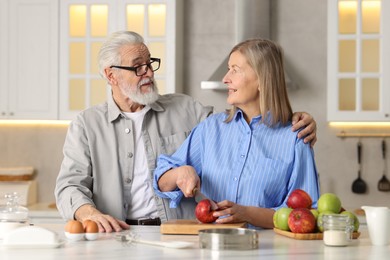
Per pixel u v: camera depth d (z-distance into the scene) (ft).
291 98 17.83
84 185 10.30
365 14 16.69
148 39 16.89
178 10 17.28
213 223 8.38
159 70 16.89
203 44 18.08
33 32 17.34
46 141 18.52
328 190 17.70
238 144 9.20
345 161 17.67
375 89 16.67
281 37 17.87
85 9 17.24
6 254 6.93
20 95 17.40
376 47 16.66
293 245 7.48
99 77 17.22
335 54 16.70
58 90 17.31
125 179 10.50
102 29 17.24
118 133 10.60
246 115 9.34
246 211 8.43
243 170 9.05
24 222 8.34
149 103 10.48
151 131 10.74
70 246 7.45
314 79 17.76
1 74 17.44
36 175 18.51
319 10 17.78
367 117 16.60
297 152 8.94
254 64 8.95
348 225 7.48
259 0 17.37
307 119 9.09
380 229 7.51
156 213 10.51
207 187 9.25
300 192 8.39
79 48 17.30
